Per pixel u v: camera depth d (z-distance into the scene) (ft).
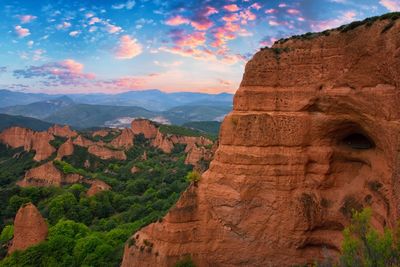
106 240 129.59
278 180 76.95
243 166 78.84
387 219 62.34
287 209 76.23
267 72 78.54
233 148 80.48
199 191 84.64
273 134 77.46
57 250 123.65
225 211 80.48
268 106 78.38
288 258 75.92
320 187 76.59
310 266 74.54
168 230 83.30
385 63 61.46
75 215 200.75
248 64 81.15
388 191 63.21
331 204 75.72
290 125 76.23
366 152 73.41
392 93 59.57
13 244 130.93
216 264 80.33
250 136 78.79
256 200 78.07
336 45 70.79
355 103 67.41
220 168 81.92
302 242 75.51
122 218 193.47
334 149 75.92
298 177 76.79
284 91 77.20
